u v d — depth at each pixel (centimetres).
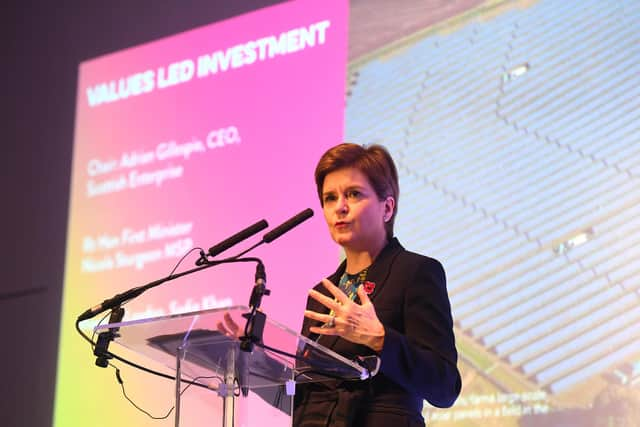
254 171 471
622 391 344
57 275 538
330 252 429
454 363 211
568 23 400
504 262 384
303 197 450
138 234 504
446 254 400
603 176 372
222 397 188
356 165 237
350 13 466
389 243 237
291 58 479
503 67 412
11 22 603
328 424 208
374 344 196
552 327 365
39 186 562
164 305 477
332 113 455
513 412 364
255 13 498
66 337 509
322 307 243
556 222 377
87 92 554
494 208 394
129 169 521
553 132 389
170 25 534
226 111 493
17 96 588
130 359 458
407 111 433
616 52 385
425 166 419
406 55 442
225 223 473
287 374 201
